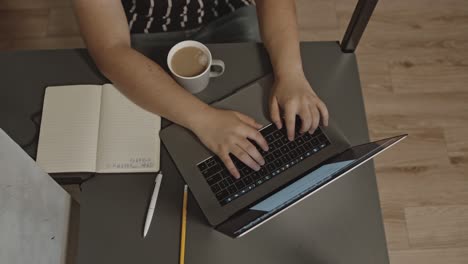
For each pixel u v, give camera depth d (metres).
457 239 1.46
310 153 0.85
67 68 0.93
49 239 0.71
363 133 0.88
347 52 0.95
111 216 0.82
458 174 1.54
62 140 0.86
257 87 0.92
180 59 0.86
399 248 1.45
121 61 0.90
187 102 0.87
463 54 1.70
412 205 1.50
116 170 0.84
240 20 1.16
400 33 1.74
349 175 0.84
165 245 0.80
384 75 1.67
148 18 1.11
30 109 0.90
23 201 0.61
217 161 0.85
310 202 0.82
